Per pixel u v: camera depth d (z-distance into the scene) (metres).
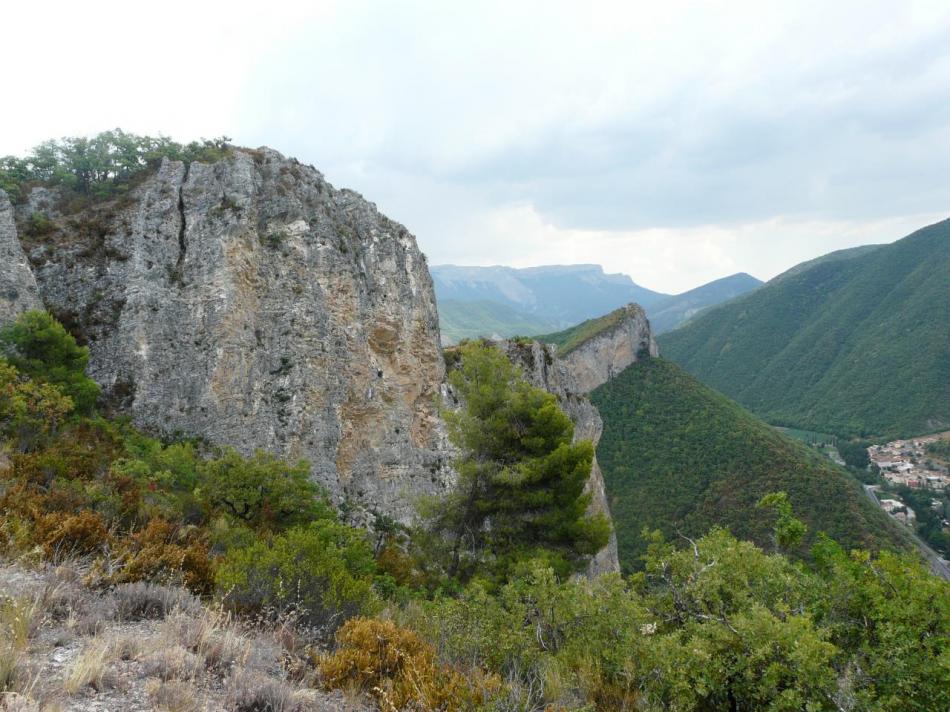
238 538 10.63
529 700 5.95
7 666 3.85
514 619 8.16
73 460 12.18
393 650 6.21
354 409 27.72
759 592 8.30
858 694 6.01
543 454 18.11
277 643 6.30
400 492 28.39
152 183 25.03
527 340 41.75
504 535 17.42
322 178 30.89
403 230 33.91
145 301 22.38
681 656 6.79
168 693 4.20
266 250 25.83
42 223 22.97
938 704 6.09
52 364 17.91
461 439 18.86
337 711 5.07
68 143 25.78
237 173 26.08
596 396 101.56
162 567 7.23
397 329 30.92
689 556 9.40
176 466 15.55
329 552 8.79
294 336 25.41
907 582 7.46
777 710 6.00
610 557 43.88
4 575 5.89
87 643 4.86
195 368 22.53
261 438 23.36
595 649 7.77
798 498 70.31
